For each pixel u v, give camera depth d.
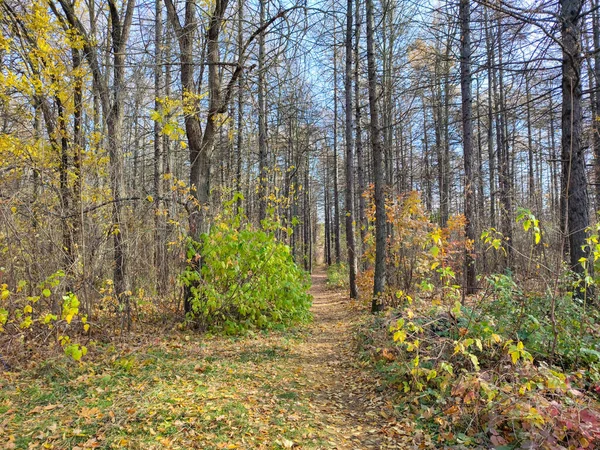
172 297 8.27
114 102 8.01
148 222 7.62
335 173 19.25
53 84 6.64
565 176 5.98
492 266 7.21
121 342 6.19
